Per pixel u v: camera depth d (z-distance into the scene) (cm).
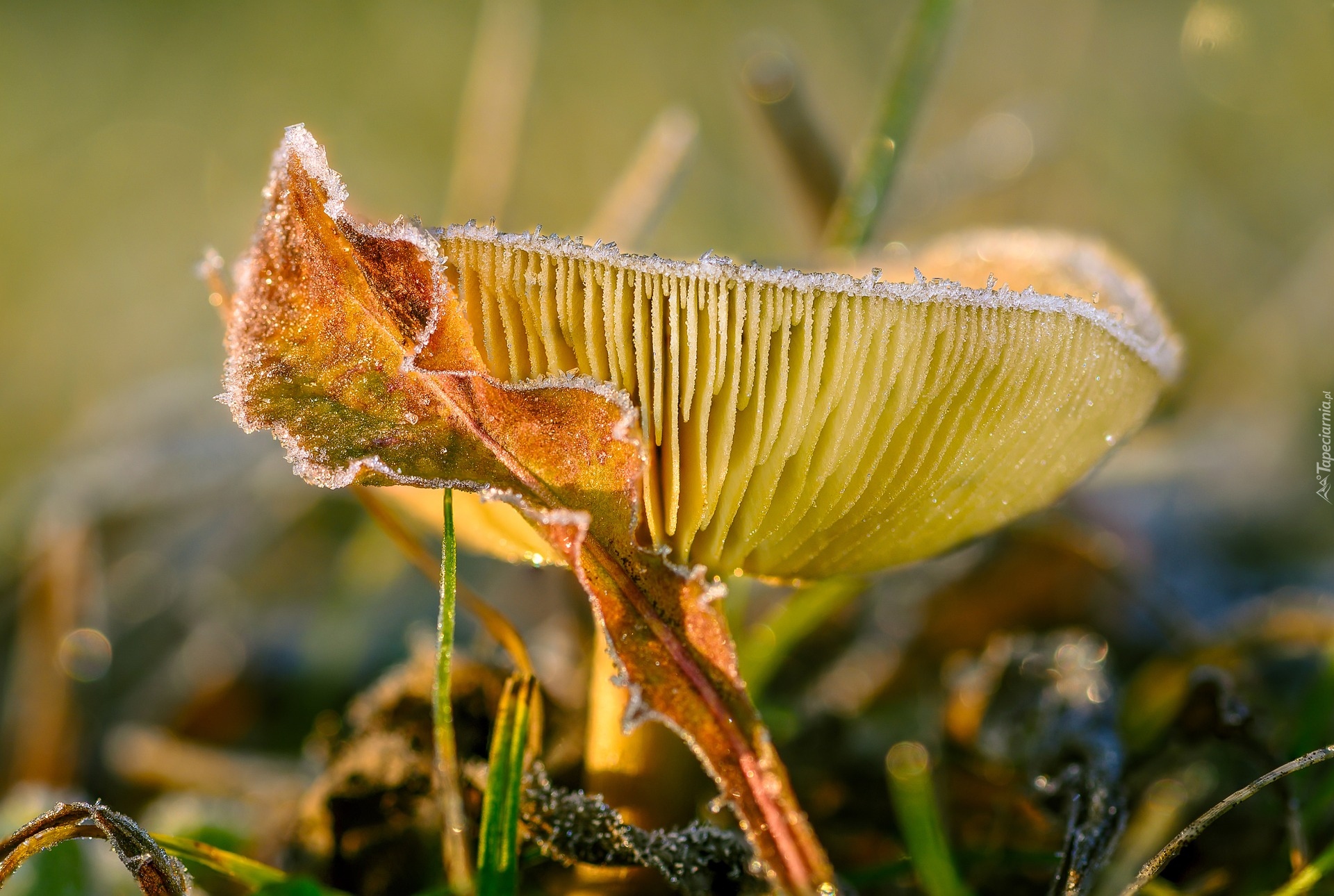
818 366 27
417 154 80
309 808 31
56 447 55
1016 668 33
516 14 47
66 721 38
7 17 79
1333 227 59
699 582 27
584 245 27
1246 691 33
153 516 47
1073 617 38
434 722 30
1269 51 64
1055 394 28
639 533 28
